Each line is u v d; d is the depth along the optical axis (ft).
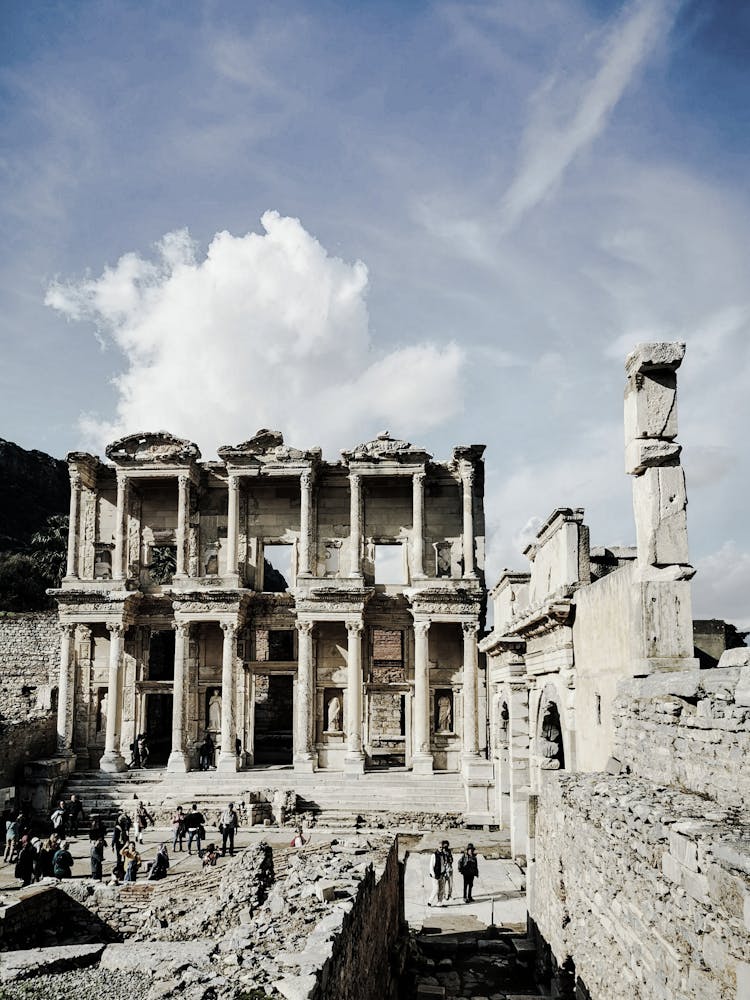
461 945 77.10
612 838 43.50
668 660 54.24
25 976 44.45
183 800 144.56
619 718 56.59
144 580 176.55
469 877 92.99
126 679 172.24
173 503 179.83
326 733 167.63
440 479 175.22
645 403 57.06
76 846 122.31
